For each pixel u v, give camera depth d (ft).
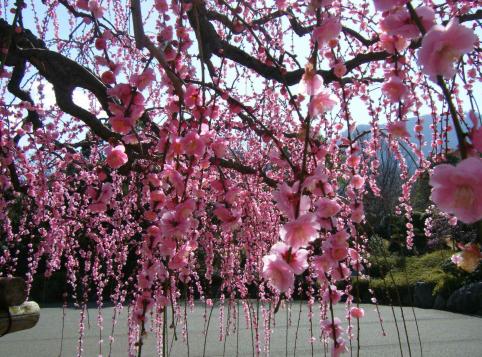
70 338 25.35
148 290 5.37
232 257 12.28
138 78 4.94
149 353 19.97
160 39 6.23
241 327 27.02
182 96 5.18
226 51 10.16
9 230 14.74
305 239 3.52
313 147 5.32
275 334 25.09
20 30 8.87
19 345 23.59
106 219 13.92
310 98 3.96
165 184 5.75
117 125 4.90
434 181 2.71
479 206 2.64
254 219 11.01
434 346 22.25
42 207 12.46
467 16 8.88
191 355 20.62
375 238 12.50
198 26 5.26
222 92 5.76
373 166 11.57
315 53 4.20
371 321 29.32
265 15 10.23
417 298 35.42
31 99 11.91
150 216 5.10
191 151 4.78
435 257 37.55
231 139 11.44
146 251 5.35
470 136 2.77
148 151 8.74
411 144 11.08
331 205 4.40
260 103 11.50
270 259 3.57
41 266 37.93
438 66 2.79
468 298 32.58
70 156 12.40
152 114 11.62
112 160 5.41
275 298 12.15
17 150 10.37
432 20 3.24
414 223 38.73
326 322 4.88
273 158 5.60
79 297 33.47
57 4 12.08
